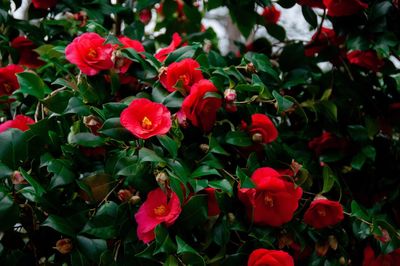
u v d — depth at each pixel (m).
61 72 1.19
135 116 0.98
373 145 1.32
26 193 0.98
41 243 1.02
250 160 1.06
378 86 1.36
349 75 1.33
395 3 1.27
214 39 1.52
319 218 1.07
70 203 1.02
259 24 1.41
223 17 2.41
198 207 1.00
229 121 1.09
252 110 1.10
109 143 1.03
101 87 1.08
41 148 1.00
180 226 1.00
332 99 1.30
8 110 1.15
